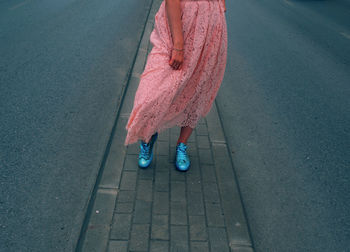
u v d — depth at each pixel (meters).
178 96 2.09
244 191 2.47
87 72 4.13
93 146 2.80
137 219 2.07
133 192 2.27
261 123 3.36
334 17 8.61
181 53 1.85
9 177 2.40
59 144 2.79
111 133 2.99
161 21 1.92
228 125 3.27
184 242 1.96
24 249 1.88
